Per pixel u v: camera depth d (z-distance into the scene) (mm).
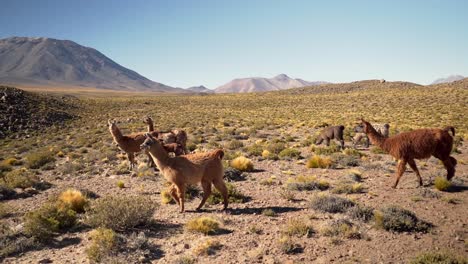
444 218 9188
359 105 77812
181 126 47438
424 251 7402
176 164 9961
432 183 12484
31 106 66438
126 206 8930
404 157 11867
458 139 25938
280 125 44031
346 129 36625
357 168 15992
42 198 12758
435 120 44750
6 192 13141
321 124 41594
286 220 9320
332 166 16531
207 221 8766
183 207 10227
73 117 69812
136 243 7746
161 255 7477
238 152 21375
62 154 26312
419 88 103000
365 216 9172
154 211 9836
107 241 7680
